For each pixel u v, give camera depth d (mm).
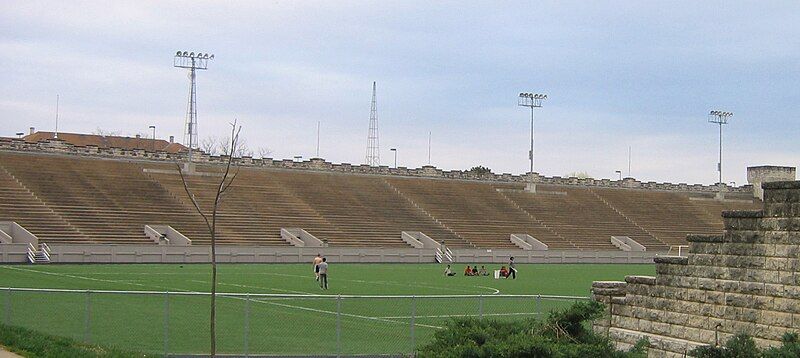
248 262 101000
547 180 165250
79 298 46312
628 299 31391
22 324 36250
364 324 40625
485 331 23438
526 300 54875
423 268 99188
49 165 117625
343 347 34031
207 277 74125
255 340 35312
